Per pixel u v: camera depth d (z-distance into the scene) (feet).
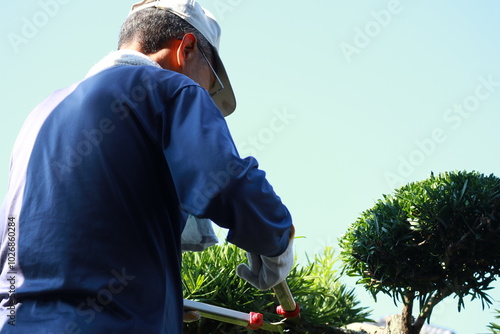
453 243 8.14
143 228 4.76
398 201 8.69
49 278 4.55
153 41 5.81
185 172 4.61
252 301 9.21
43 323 4.40
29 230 4.69
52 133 4.99
